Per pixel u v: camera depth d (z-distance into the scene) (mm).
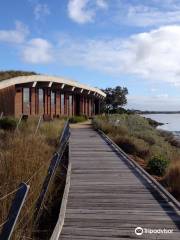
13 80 29375
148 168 15711
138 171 13773
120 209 9102
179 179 12828
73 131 29188
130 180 12312
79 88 42812
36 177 9266
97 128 30203
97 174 13258
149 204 9539
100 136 25484
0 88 27875
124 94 78875
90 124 37156
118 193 10641
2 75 36844
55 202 10062
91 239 7184
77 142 22109
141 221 8227
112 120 33719
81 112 46344
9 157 10195
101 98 57844
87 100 50094
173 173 13391
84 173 13422
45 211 9125
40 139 16750
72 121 38562
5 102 28516
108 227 7832
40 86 34406
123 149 20781
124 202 9719
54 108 38125
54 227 8078
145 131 33094
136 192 10750
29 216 7648
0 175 9016
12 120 23250
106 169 14164
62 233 7496
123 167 14555
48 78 33906
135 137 25906
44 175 9656
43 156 12328
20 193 4891
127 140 21969
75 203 9602
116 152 18359
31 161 10305
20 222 7188
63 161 15695
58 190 11188
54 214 9328
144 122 44312
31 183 8805
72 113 43969
